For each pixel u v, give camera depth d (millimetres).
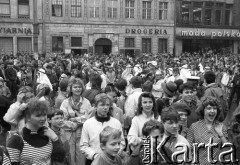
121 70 20797
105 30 46562
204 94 9312
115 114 7395
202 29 51094
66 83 8422
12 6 42844
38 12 43688
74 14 45250
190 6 50469
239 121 5906
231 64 27859
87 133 6008
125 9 47312
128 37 47656
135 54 47844
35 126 4566
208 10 51875
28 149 4480
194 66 19562
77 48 45594
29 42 43969
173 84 8594
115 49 47094
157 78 13180
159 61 30531
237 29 53250
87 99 7793
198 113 6004
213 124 5898
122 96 9250
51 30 44250
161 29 48969
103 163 4527
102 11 46281
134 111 7797
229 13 53250
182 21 50344
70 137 7074
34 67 19484
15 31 43156
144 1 47969
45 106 4586
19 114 6102
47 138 4652
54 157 4734
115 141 4465
